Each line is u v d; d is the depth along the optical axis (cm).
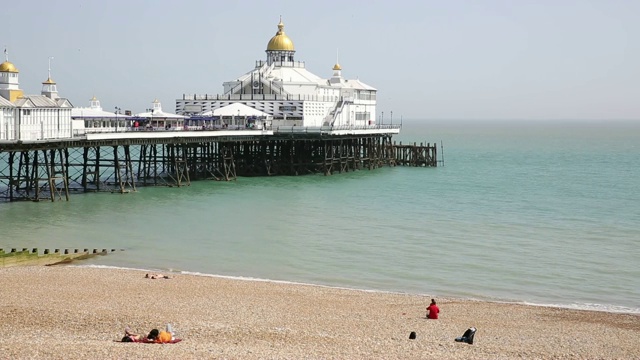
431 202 11062
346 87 16438
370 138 15938
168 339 4284
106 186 11738
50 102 9975
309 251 7562
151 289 5784
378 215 9738
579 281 6594
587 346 4625
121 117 12212
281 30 16550
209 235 8219
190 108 15150
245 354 3994
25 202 9881
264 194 11344
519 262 7244
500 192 12531
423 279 6588
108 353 3872
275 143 14250
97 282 5953
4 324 4638
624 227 9162
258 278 6481
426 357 4147
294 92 15388
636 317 5444
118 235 8081
